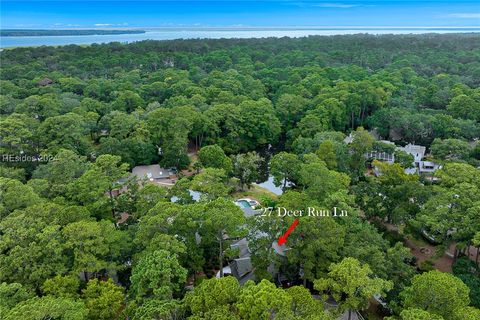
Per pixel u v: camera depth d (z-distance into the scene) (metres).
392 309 36.56
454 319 30.20
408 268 40.38
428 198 50.44
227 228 39.59
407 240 52.88
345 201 47.19
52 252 36.97
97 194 48.84
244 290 30.75
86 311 30.59
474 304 37.84
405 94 110.50
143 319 28.14
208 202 43.91
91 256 37.16
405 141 90.94
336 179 54.59
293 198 46.16
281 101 97.50
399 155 74.88
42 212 41.91
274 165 66.31
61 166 56.03
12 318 27.17
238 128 86.56
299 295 31.58
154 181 73.31
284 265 43.06
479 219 41.72
